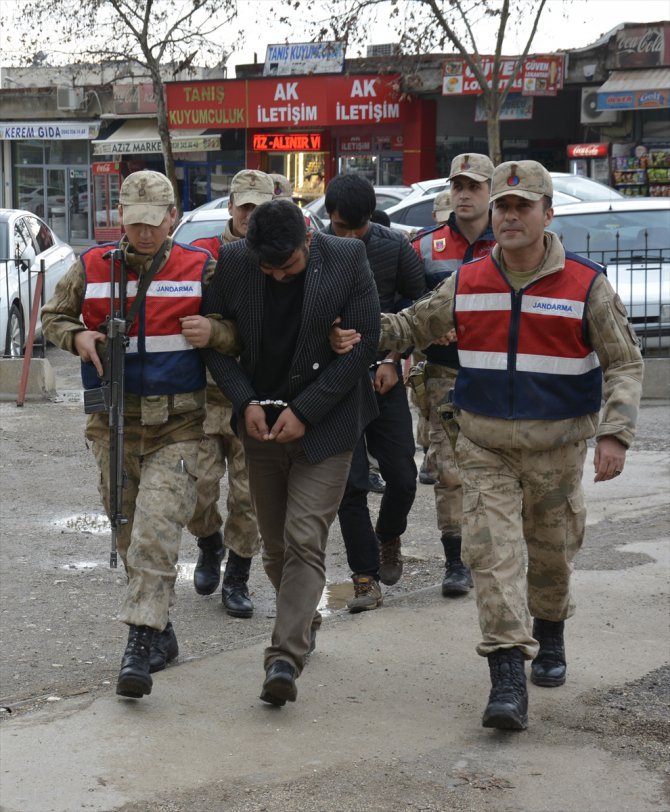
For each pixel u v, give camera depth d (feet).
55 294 14.76
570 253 13.51
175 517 14.16
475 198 18.02
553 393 13.34
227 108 101.76
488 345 13.48
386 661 15.64
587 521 22.93
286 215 12.99
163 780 12.01
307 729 13.37
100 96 113.70
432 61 90.07
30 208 121.80
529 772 12.28
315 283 13.51
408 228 52.39
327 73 96.43
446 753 12.75
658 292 39.14
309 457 13.76
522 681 13.12
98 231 116.88
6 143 122.01
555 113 92.38
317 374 13.80
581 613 17.39
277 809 11.42
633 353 13.23
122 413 14.07
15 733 13.12
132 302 14.23
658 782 12.09
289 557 13.91
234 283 13.83
